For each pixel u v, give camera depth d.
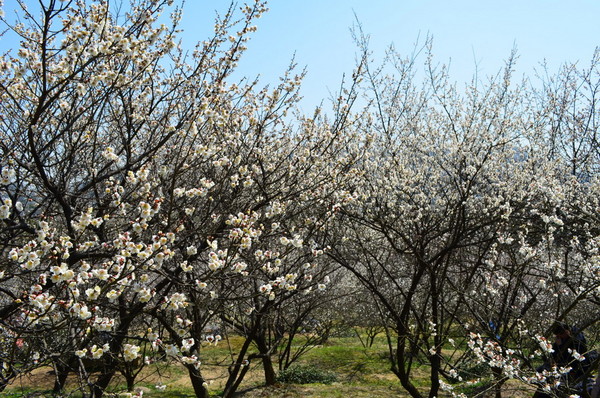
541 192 7.06
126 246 3.07
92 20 3.29
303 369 10.59
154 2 3.99
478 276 7.75
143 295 3.15
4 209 2.72
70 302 2.99
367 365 11.45
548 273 6.10
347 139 6.86
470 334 5.02
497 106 8.08
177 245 4.05
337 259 6.69
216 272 3.92
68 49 3.29
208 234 4.07
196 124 4.05
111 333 3.34
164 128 4.39
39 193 4.57
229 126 5.32
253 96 6.24
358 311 12.62
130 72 4.57
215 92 4.67
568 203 7.15
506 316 6.08
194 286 3.85
